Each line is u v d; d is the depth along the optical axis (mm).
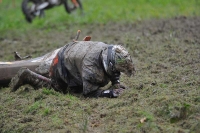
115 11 40469
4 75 17938
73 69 16156
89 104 15086
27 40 31844
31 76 16906
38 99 15992
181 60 19969
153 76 17922
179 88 15500
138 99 14828
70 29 34594
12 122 14273
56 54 17547
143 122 12961
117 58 15070
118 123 13273
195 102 13898
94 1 47469
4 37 34312
